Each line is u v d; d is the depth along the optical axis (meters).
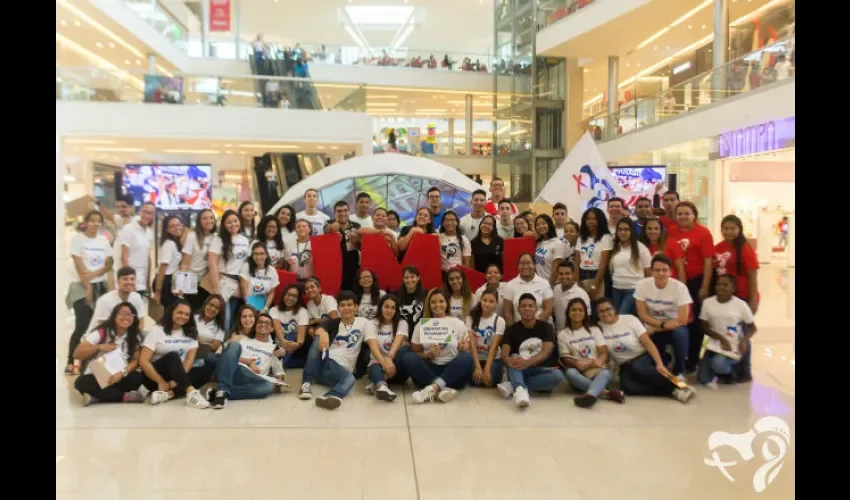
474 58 23.73
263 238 6.32
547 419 4.48
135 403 4.86
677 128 13.53
